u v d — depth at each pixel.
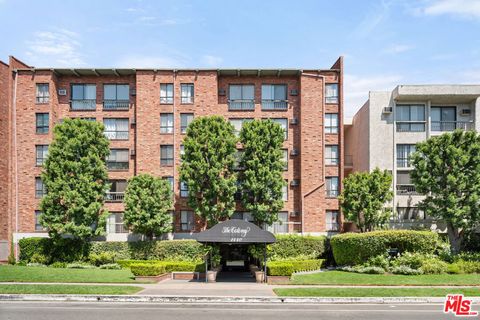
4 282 22.72
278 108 39.75
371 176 33.38
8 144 38.06
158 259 34.84
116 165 39.47
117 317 15.03
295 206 38.91
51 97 38.50
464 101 39.00
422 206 33.25
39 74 38.75
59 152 33.84
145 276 25.14
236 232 24.36
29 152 38.34
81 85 40.09
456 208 30.86
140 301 18.81
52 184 33.22
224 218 36.50
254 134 33.91
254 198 34.09
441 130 38.97
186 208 38.00
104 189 34.72
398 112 39.06
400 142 38.69
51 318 14.81
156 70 39.00
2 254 36.75
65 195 32.84
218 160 33.91
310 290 20.64
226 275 29.81
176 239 36.91
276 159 34.25
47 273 26.05
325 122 39.34
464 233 32.72
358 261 30.31
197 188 33.44
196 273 27.84
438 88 37.50
